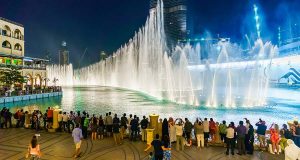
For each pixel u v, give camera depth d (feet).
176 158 41.45
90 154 43.21
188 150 45.91
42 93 184.14
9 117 64.03
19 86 195.11
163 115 103.30
